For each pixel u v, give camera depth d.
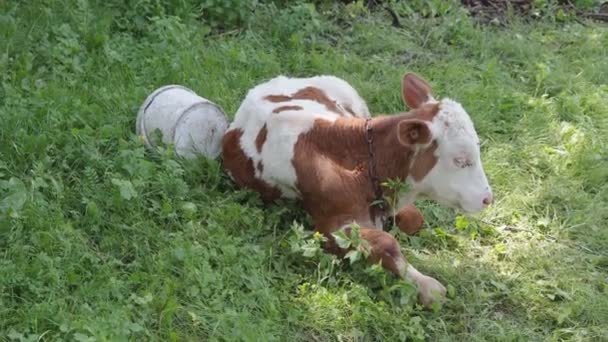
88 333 5.93
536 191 8.22
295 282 6.82
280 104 7.57
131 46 9.27
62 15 9.48
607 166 8.56
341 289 6.75
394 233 7.34
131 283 6.50
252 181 7.52
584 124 9.18
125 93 8.47
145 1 9.74
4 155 7.51
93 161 7.52
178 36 9.30
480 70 10.05
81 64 8.84
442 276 7.12
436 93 9.37
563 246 7.64
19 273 6.29
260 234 7.28
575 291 7.09
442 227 7.75
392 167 7.05
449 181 6.91
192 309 6.39
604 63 10.23
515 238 7.71
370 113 9.14
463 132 6.85
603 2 11.75
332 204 7.05
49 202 7.15
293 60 9.66
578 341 6.64
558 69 10.04
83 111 8.05
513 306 6.98
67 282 6.39
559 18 11.30
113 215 7.09
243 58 9.41
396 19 10.81
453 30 10.60
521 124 9.13
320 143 7.20
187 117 7.77
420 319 6.60
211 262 6.84
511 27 10.98
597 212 7.98
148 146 7.83
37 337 5.84
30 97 8.17
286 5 10.64
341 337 6.47
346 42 10.30
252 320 6.39
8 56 8.76
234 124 7.70
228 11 10.13
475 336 6.60
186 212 7.20
